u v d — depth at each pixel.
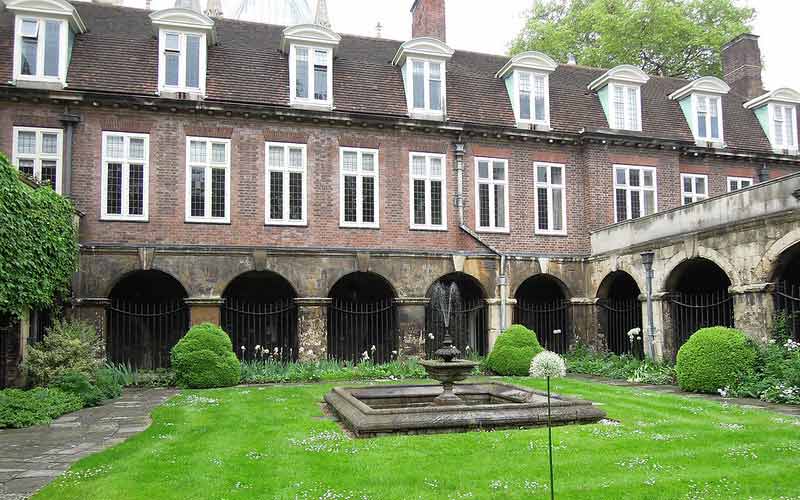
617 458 6.57
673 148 19.91
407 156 17.84
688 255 14.80
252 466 6.36
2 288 10.61
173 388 13.68
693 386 12.20
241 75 17.14
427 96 18.25
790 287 15.10
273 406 10.44
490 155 18.56
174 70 16.39
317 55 17.55
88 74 15.81
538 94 19.50
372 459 6.51
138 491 5.51
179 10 16.30
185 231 15.96
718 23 28.73
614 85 20.16
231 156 16.44
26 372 12.30
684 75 29.20
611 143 19.28
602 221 19.06
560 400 8.94
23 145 15.07
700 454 6.79
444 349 9.53
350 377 15.01
